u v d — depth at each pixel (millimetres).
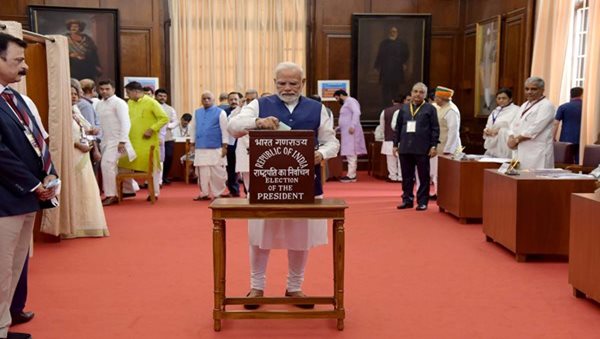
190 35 11641
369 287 4105
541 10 9156
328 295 3902
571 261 3932
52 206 3041
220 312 3250
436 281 4258
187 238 5727
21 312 3379
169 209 7496
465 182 6449
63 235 5625
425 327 3340
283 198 3121
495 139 7160
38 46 5238
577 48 8969
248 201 3223
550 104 5945
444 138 7898
